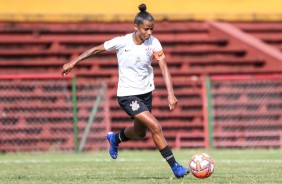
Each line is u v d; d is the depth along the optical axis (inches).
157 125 949.2
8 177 1090.1
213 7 2746.1
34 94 2138.3
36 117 2133.4
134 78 971.3
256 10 2775.6
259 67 2524.6
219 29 2632.9
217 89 2252.7
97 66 2440.9
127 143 2177.7
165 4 2716.5
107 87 2241.6
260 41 2662.4
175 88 2385.6
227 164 1384.1
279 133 2210.9
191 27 2677.2
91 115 2121.1
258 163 1412.4
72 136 2113.7
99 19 2640.3
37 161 1534.2
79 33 2568.9
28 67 2395.4
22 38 2536.9
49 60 2443.4
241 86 2261.3
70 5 2635.3
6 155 1866.4
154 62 2454.5
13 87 2133.4
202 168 948.0
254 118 2282.2
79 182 981.2
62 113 2142.0
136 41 967.0
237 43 2586.1
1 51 2418.8
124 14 2659.9
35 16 2598.4
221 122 2255.2
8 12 2586.1
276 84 2282.2
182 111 2341.3
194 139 2262.6
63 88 2145.7
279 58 2503.7
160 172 1175.6
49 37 2551.7
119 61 978.1
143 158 1635.1
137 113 959.6
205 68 2485.2
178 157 1672.0
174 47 2586.1
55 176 1102.4
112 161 1514.5
